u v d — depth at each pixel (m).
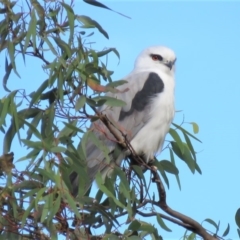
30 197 7.35
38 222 7.29
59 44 7.58
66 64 7.45
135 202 8.28
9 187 7.04
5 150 7.84
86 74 7.50
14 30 7.68
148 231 8.05
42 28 7.58
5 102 7.59
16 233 7.35
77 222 7.36
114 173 8.18
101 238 7.64
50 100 7.71
